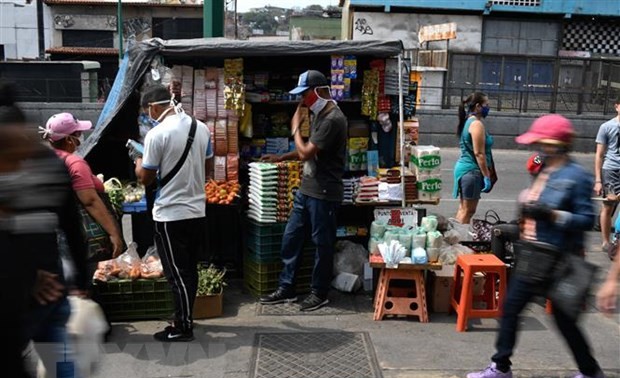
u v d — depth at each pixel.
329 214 5.17
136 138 5.93
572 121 16.58
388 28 24.33
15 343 2.42
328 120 4.96
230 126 5.77
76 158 4.09
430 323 5.06
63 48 40.00
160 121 4.58
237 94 5.69
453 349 4.56
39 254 2.47
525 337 4.77
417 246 5.13
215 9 8.21
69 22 41.03
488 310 4.89
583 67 17.06
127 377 4.11
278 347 4.58
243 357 4.41
